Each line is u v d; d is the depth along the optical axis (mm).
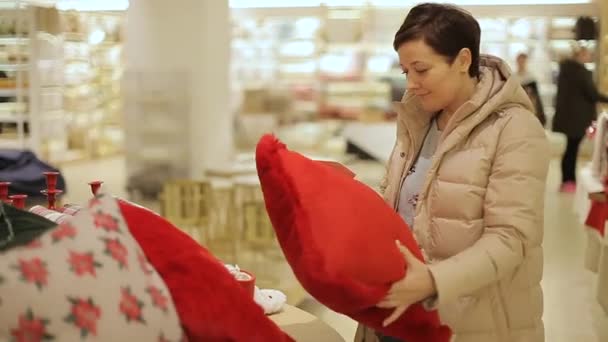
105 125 10906
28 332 1040
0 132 7254
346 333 3592
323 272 1308
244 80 10180
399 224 1487
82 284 1115
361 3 10312
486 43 10289
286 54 10531
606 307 3924
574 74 7234
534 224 1521
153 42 6898
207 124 7000
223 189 4762
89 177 8594
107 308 1125
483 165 1578
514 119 1576
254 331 1324
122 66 10773
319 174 1450
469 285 1429
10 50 7180
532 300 1655
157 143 7023
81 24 9484
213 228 4746
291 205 1411
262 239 4605
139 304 1174
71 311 1082
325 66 10406
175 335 1214
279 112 9570
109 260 1176
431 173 1650
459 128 1608
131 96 6992
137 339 1144
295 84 10344
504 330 1636
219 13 6926
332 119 10117
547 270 4816
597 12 9883
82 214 1227
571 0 9953
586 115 7277
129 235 1265
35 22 7258
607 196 4027
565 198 7168
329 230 1347
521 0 10078
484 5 10188
